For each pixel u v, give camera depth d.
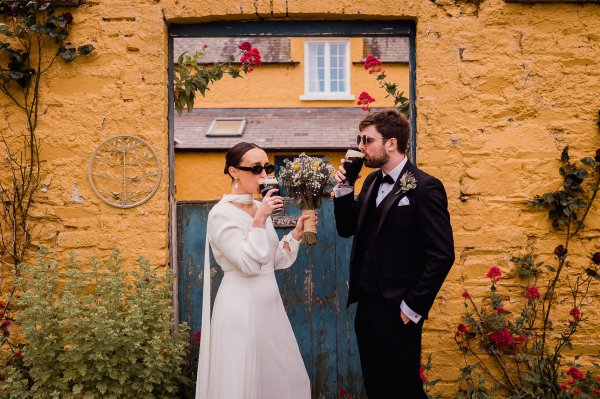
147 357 3.56
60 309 3.64
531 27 4.14
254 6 4.12
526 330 4.11
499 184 4.13
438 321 4.11
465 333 4.08
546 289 4.12
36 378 3.49
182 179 12.38
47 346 3.57
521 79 4.14
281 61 15.74
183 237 4.38
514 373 4.10
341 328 4.39
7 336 4.01
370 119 3.23
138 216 4.14
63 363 3.57
